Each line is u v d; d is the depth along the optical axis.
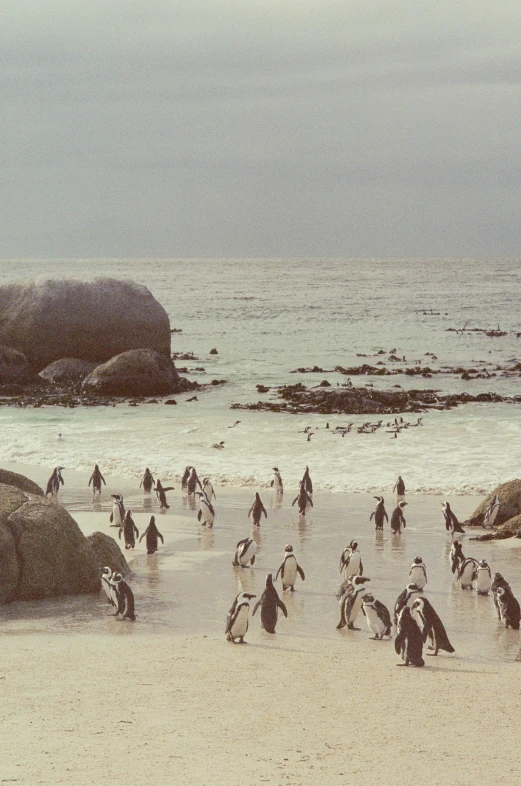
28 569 18.84
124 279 63.00
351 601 16.88
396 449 36.25
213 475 32.41
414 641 14.42
